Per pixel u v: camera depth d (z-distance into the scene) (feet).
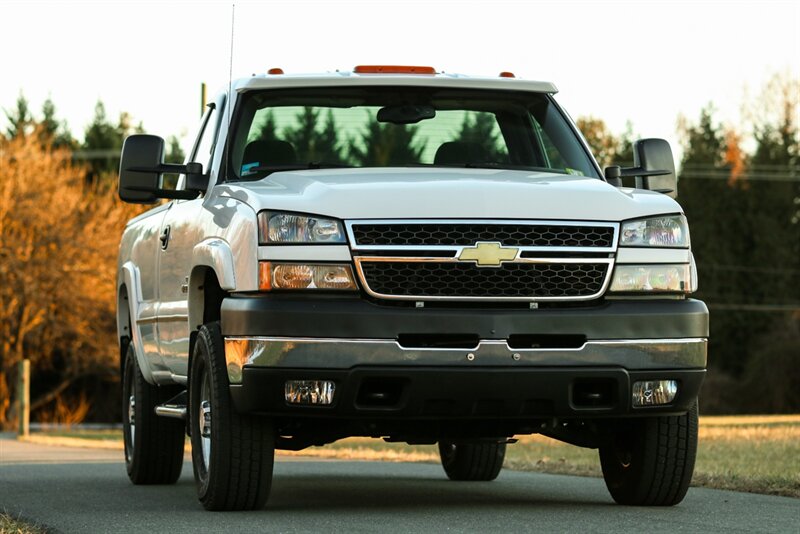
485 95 56.90
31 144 322.96
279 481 66.74
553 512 48.29
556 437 52.85
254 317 45.14
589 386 46.85
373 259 45.24
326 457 90.63
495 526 43.14
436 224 45.52
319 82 55.83
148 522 45.24
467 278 45.52
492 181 47.96
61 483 65.92
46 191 313.12
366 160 54.34
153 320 61.77
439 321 44.91
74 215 313.73
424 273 45.39
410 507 50.88
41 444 130.00
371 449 103.71
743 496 55.26
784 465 73.00
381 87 56.13
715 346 522.47
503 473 73.51
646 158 56.08
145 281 65.00
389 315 44.80
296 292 45.42
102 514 48.62
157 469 65.92
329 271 45.29
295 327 44.78
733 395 479.82
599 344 46.09
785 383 468.34
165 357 60.54
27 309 306.55
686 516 46.73
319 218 45.62
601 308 46.34
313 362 44.70
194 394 51.01
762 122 506.48
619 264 46.85
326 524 43.88
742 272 525.34
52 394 329.52
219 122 56.49
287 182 49.47
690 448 49.70
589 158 56.49
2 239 304.30
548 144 56.49
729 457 81.00
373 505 51.96
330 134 54.60
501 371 45.11
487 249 45.50
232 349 45.96
